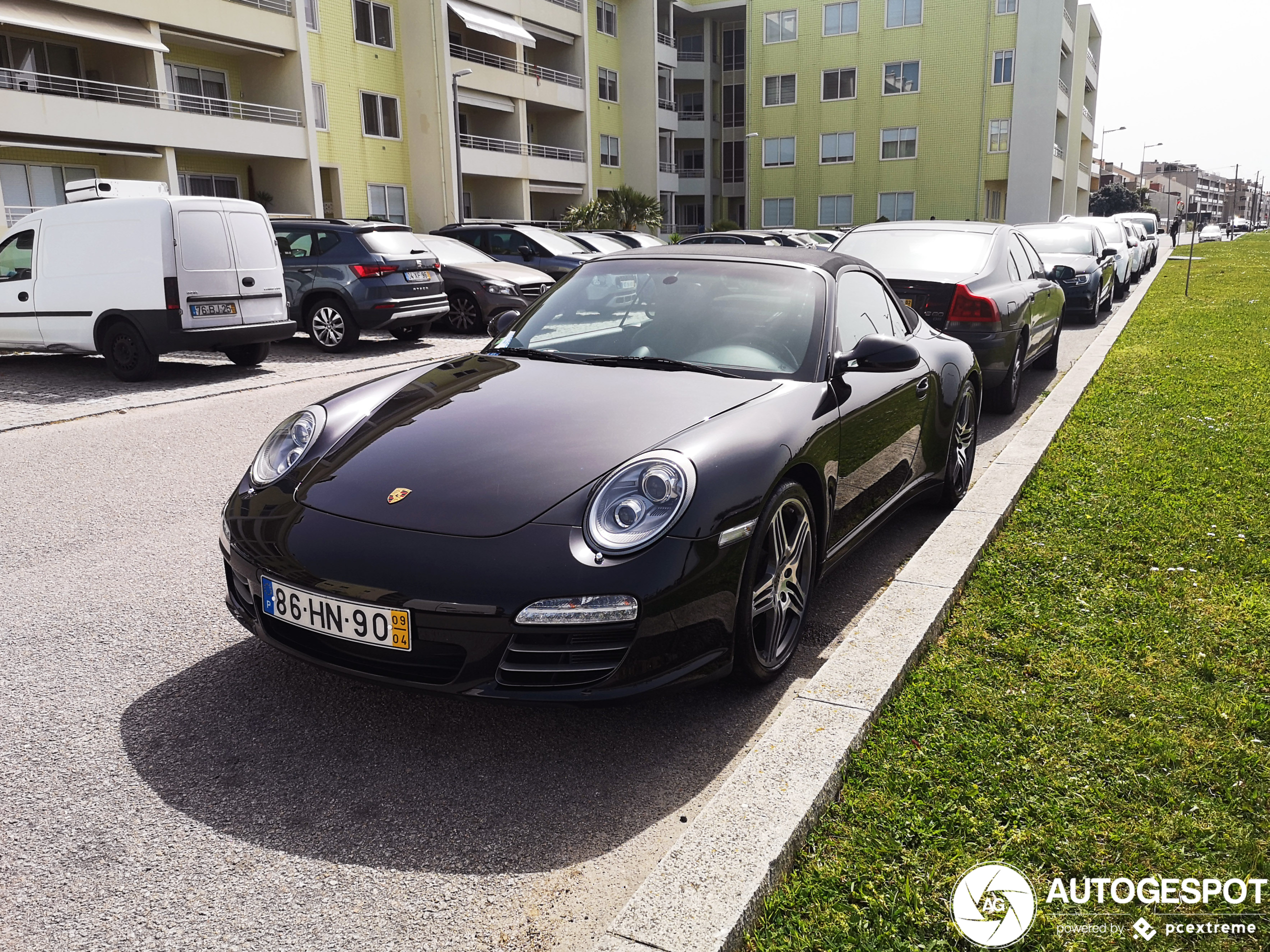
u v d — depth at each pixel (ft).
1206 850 7.15
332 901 6.95
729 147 170.30
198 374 33.12
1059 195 168.96
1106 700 9.26
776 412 10.44
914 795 7.75
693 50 167.84
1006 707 9.13
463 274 46.62
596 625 8.23
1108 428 21.22
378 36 98.43
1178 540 13.82
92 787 8.30
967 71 141.79
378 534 8.80
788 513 10.25
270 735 9.25
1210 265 88.02
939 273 23.38
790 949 6.15
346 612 8.56
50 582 13.23
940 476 16.20
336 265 38.96
